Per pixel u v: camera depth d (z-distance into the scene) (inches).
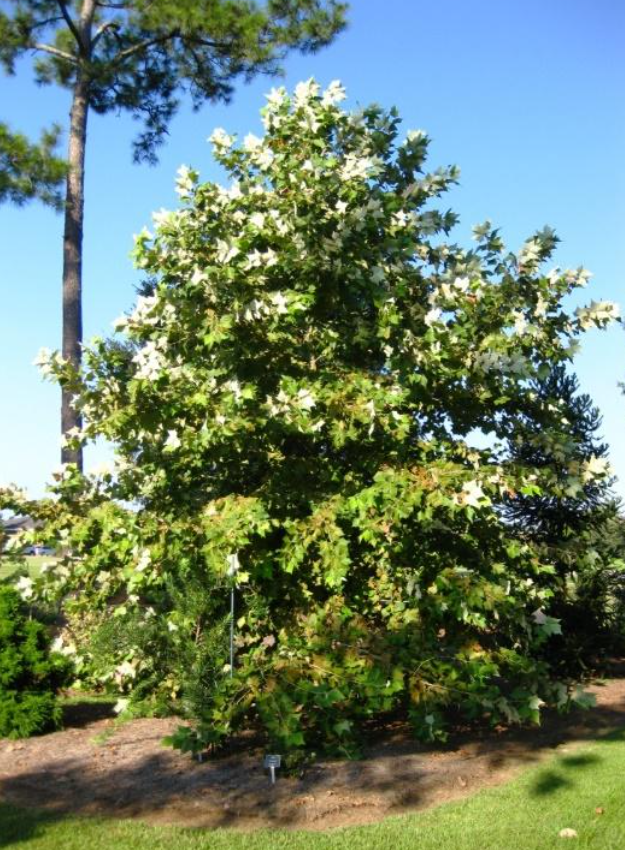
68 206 475.2
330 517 244.8
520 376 262.5
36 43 516.7
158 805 203.3
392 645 256.8
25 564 297.7
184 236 263.1
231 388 241.9
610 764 234.2
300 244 257.9
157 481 279.3
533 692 259.6
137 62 565.3
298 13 524.1
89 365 263.6
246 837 183.0
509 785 217.6
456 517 257.9
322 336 273.3
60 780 221.0
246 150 287.4
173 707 257.3
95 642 279.1
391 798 208.2
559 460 289.1
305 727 238.1
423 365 256.7
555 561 329.1
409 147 295.6
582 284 272.8
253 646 278.7
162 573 260.2
